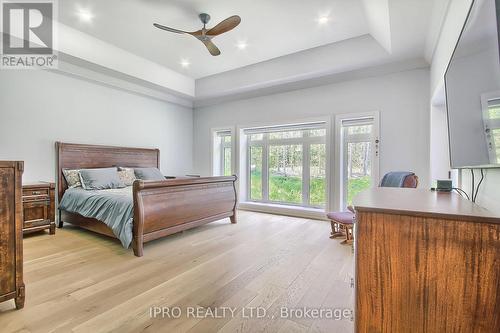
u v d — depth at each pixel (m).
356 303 1.00
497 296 0.81
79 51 3.56
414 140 3.62
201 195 3.58
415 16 2.41
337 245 3.10
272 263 2.54
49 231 3.53
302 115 4.63
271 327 1.58
